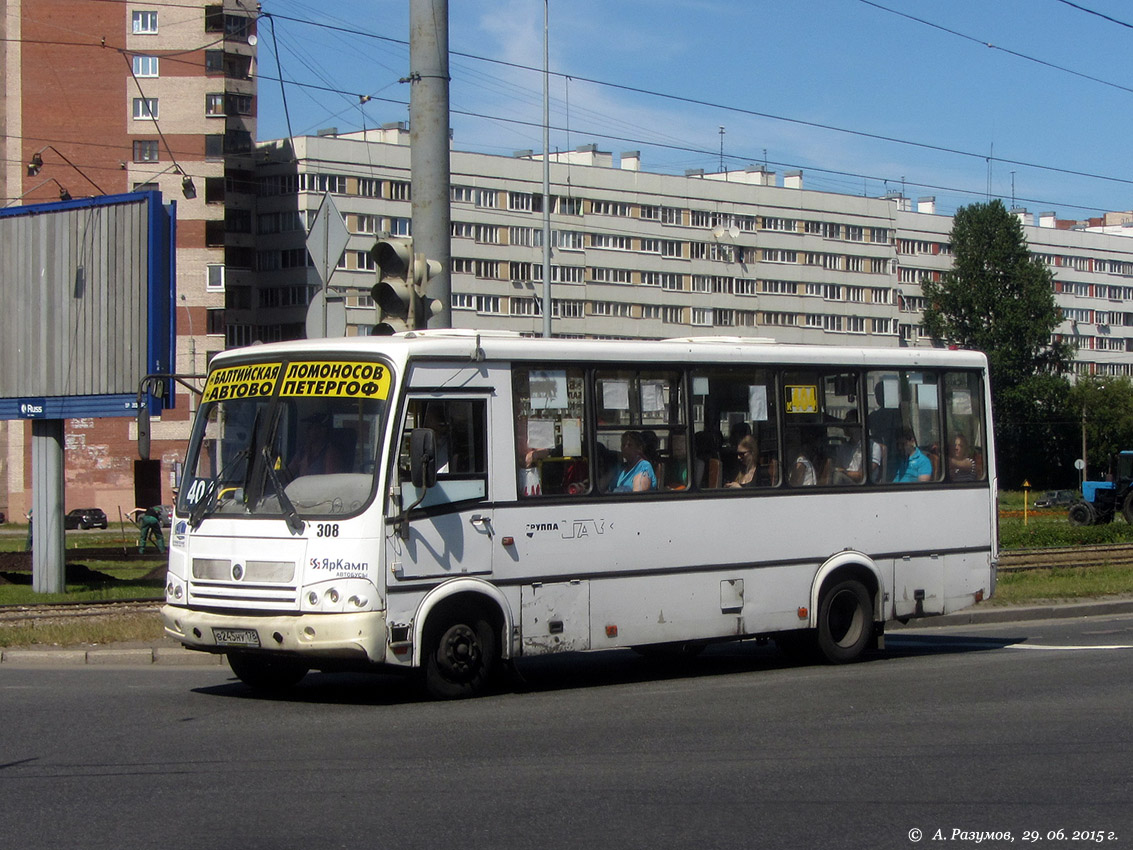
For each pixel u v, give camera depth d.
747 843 6.49
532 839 6.52
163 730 9.50
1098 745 8.95
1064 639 16.30
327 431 10.80
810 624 13.28
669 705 10.74
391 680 12.46
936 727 9.64
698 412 12.62
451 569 10.90
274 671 11.80
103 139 73.25
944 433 14.51
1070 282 118.62
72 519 67.00
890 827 6.80
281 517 10.60
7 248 21.56
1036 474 97.38
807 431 13.41
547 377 11.66
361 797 7.38
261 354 11.38
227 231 80.56
